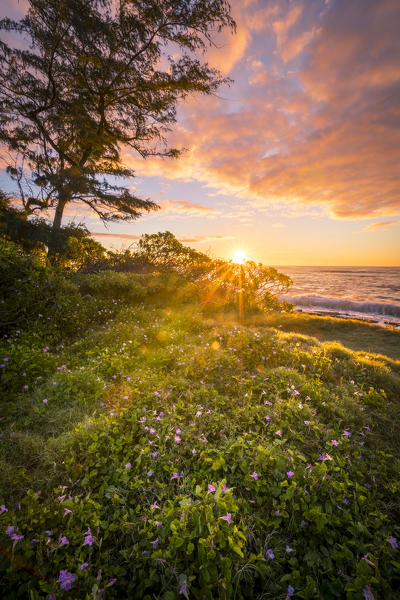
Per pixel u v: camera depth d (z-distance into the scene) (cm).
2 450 267
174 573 168
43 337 596
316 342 735
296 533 203
